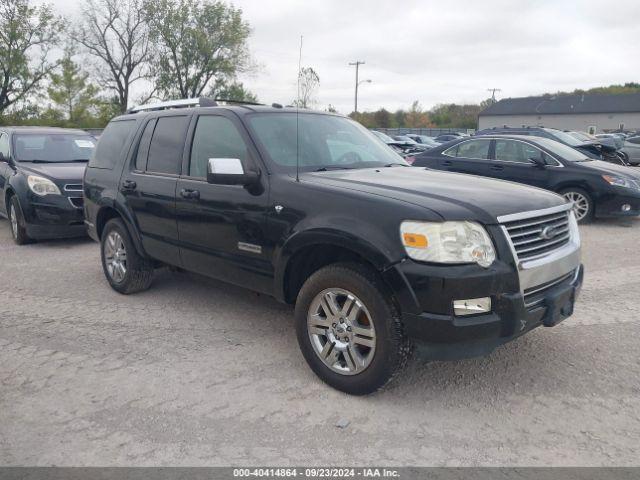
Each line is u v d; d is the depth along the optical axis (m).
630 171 9.49
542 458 2.92
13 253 7.76
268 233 3.91
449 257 3.10
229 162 3.88
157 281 6.16
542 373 3.88
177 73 45.00
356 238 3.31
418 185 3.72
